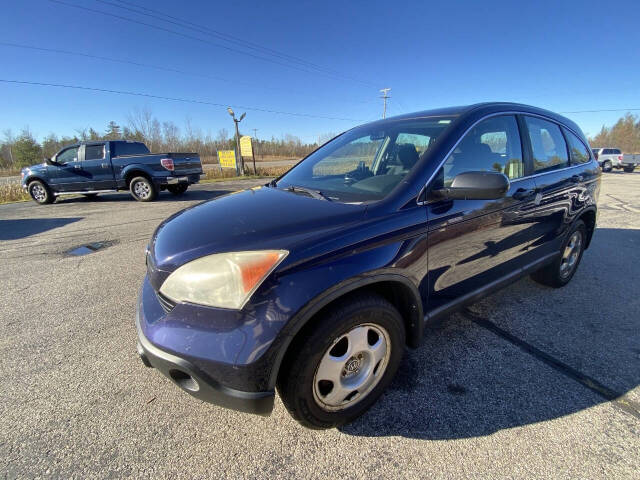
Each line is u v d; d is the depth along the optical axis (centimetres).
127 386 214
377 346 182
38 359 242
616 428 177
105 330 280
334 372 165
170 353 147
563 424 180
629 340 254
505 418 184
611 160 2377
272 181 287
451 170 209
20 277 397
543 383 210
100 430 181
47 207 952
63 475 156
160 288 161
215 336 142
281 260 145
